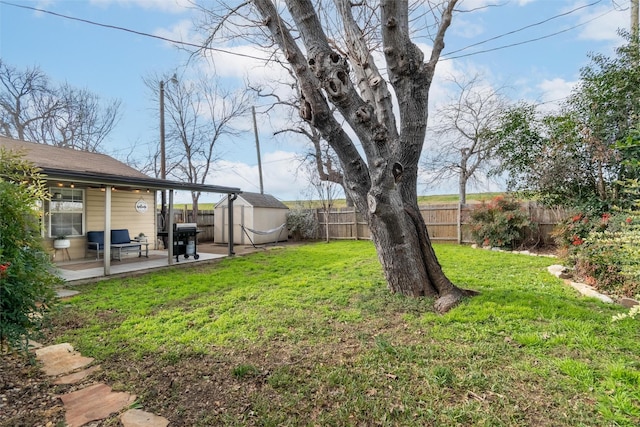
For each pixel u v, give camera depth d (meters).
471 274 5.42
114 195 9.31
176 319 3.70
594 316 3.20
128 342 3.07
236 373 2.41
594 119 6.18
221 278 6.00
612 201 5.76
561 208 7.76
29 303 2.43
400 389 2.12
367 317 3.51
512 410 1.86
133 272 6.59
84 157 9.47
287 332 3.18
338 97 3.16
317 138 9.04
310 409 1.97
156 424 1.88
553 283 4.71
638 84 5.69
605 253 4.32
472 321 3.20
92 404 2.09
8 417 1.95
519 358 2.46
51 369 2.55
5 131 14.09
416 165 4.09
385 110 4.16
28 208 2.51
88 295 4.85
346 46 4.23
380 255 4.20
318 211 14.20
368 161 3.47
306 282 5.35
